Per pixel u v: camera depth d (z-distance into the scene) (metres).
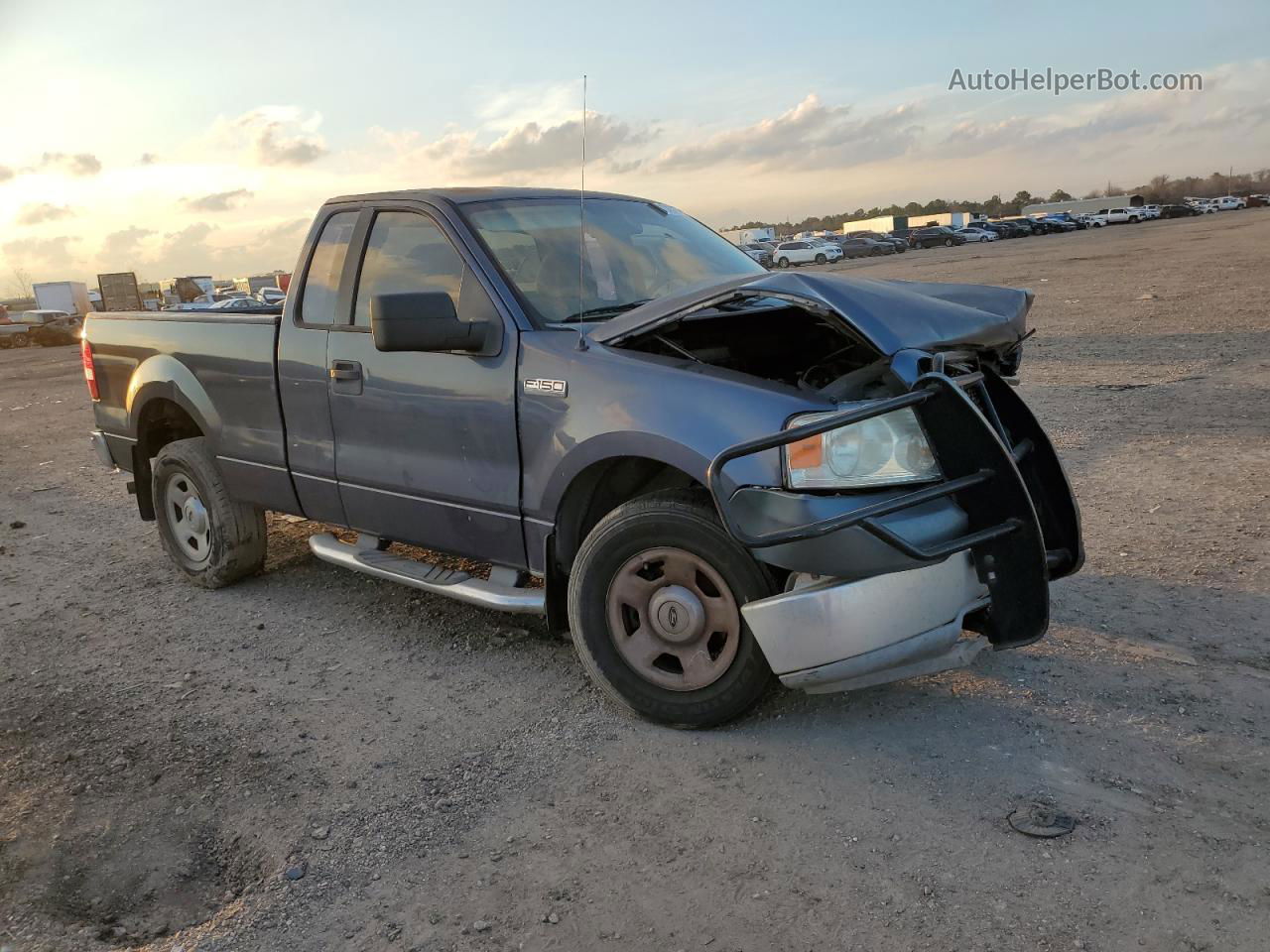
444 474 3.83
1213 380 9.00
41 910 2.62
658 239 4.34
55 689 4.03
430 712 3.61
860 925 2.31
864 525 2.75
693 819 2.79
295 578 5.30
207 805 3.06
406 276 4.00
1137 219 77.00
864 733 3.20
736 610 3.11
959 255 45.59
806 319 3.83
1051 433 7.41
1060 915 2.28
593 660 3.41
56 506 7.62
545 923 2.40
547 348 3.48
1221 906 2.27
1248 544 4.66
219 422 4.81
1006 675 3.52
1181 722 3.11
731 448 2.82
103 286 34.12
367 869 2.68
